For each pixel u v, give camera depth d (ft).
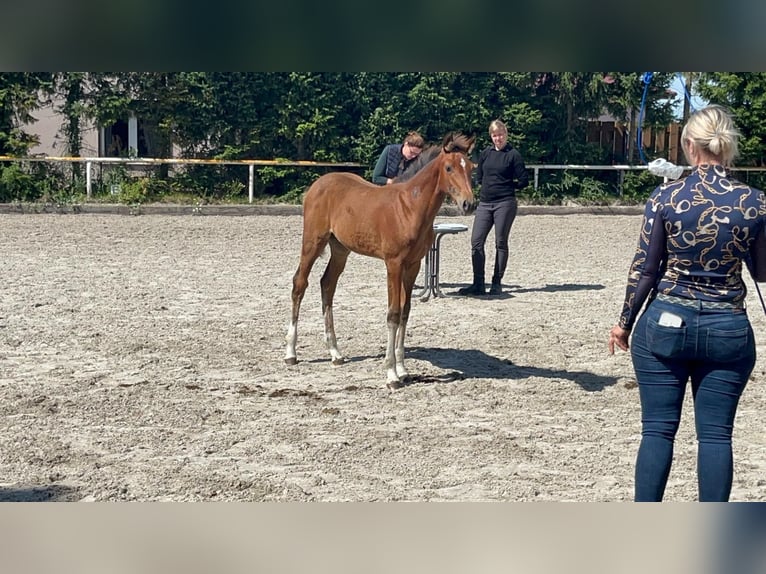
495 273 38.73
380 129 78.84
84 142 78.38
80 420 20.89
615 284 41.93
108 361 26.37
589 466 18.28
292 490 16.66
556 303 36.86
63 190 73.36
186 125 77.20
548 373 25.93
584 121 84.17
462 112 80.43
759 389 24.47
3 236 53.42
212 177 77.51
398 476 17.61
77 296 36.04
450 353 28.07
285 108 77.82
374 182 31.30
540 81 83.20
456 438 19.99
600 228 65.77
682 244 13.50
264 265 45.39
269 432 20.21
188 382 24.25
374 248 24.50
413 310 34.88
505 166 37.50
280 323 32.01
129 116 75.61
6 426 20.30
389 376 24.11
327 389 23.97
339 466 18.12
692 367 13.85
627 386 24.56
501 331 31.17
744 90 80.12
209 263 45.65
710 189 13.47
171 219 65.67
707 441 13.65
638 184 81.61
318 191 26.12
